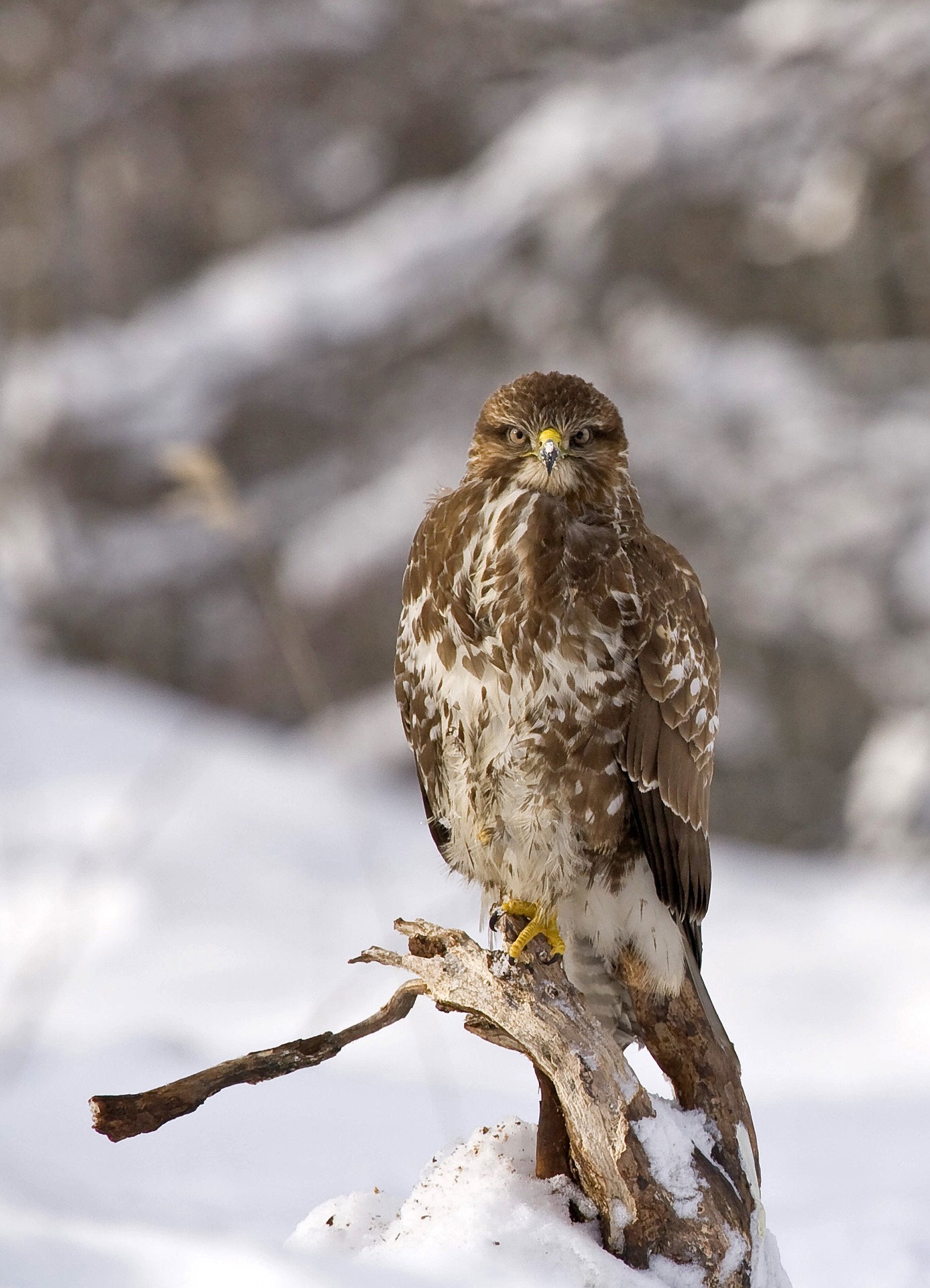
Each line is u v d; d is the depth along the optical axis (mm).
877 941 9891
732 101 17609
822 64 17547
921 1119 6215
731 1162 3932
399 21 22703
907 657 18359
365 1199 3688
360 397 20688
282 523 20516
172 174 24375
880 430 18922
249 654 20797
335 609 19828
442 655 4473
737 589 18875
